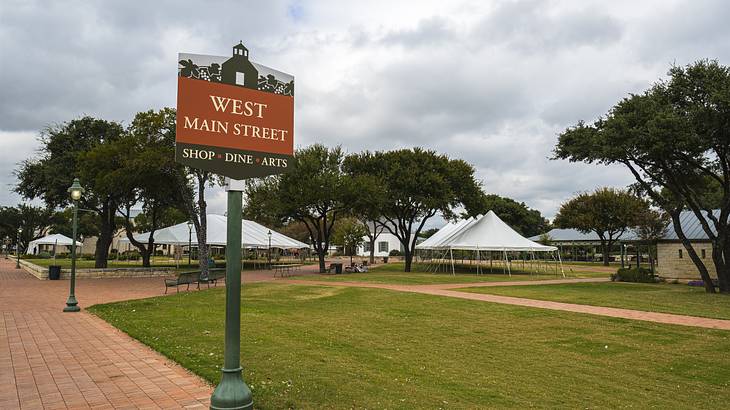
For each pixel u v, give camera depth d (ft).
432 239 139.23
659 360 28.27
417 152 120.16
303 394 17.85
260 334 30.30
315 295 56.65
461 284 75.51
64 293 58.29
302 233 228.02
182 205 98.07
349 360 24.50
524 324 38.42
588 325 38.11
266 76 14.98
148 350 25.48
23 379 19.69
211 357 23.20
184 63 13.46
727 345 31.96
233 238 13.84
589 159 68.28
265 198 112.57
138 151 79.71
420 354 27.53
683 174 68.69
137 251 215.31
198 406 16.37
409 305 47.98
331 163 113.50
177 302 47.93
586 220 157.48
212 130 13.73
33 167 99.19
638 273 88.89
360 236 161.07
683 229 91.97
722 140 59.06
